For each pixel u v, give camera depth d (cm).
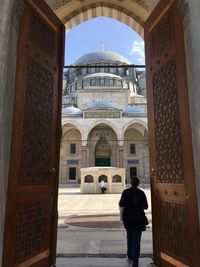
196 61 346
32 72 461
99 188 3222
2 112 336
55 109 548
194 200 373
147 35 596
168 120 477
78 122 5612
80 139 5912
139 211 517
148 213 1448
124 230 948
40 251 447
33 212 433
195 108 370
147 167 5794
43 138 487
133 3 786
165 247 465
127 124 5591
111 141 5866
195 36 348
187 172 397
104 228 995
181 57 431
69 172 5766
